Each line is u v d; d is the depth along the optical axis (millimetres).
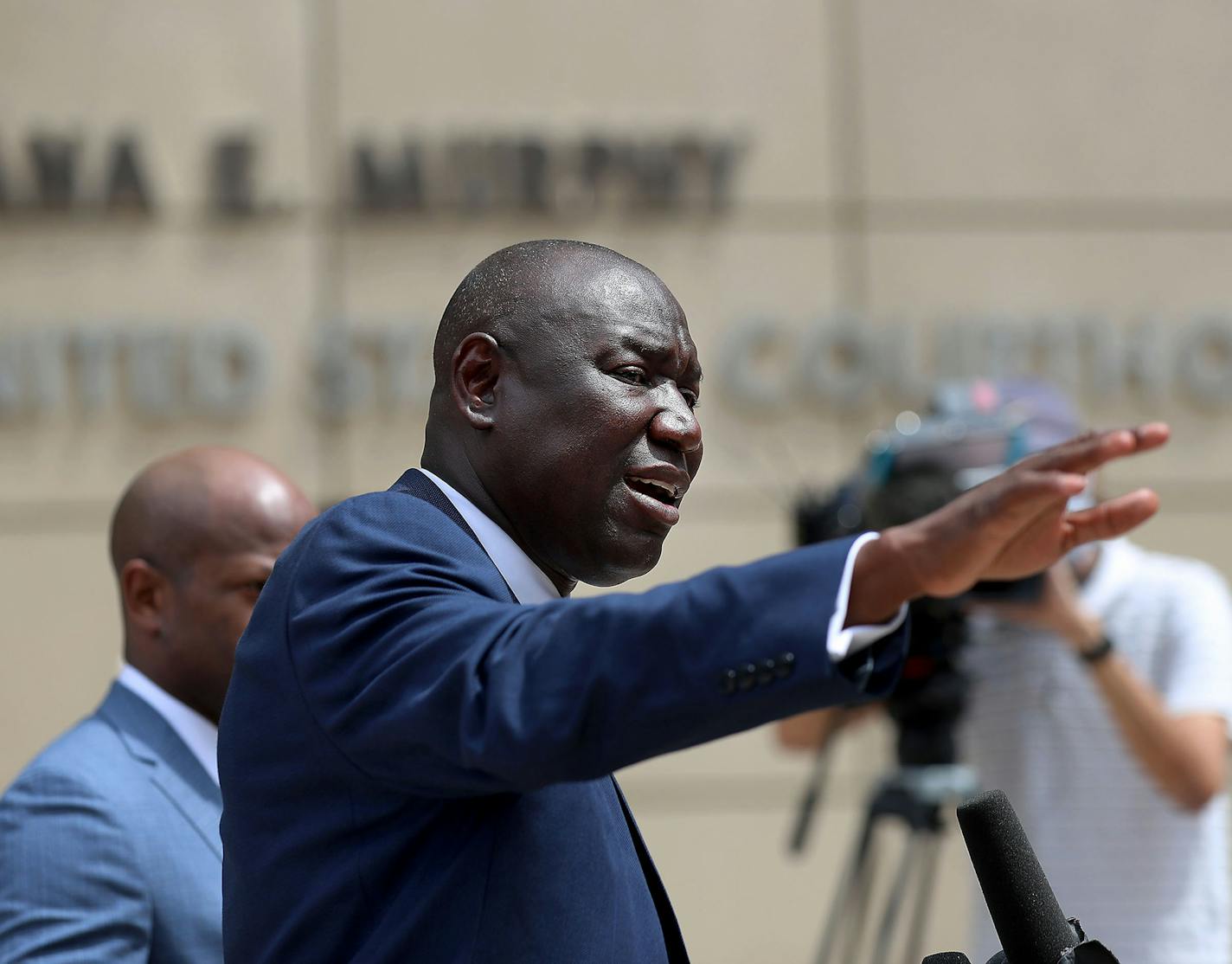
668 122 16562
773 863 15898
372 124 16219
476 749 3504
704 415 16297
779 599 3445
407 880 4102
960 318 16609
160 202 15898
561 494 4422
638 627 3461
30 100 15844
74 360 15672
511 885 4066
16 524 15547
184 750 6520
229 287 15898
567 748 3436
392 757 3812
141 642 6766
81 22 15984
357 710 3822
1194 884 9203
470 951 3996
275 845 4203
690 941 15727
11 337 15547
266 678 4188
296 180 16078
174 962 5992
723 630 3432
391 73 16312
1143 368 16609
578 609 3559
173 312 15789
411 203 16109
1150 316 16750
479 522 4488
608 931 4191
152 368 15648
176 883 6070
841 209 16656
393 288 16047
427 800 4086
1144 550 16484
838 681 3357
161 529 6734
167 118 15984
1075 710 9492
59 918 5828
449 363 4676
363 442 15844
